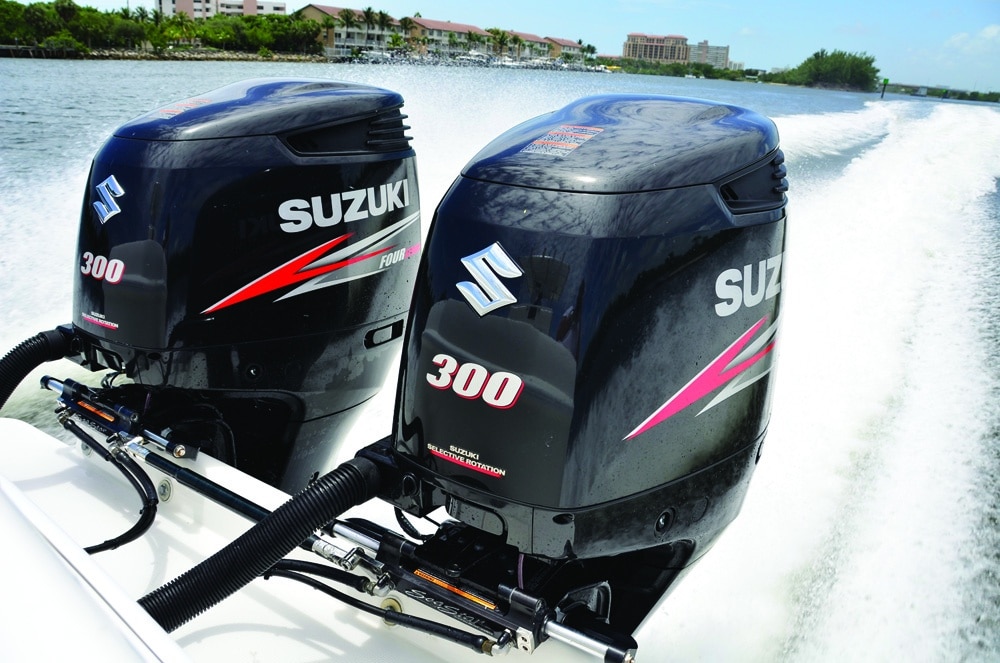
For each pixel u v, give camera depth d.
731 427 1.30
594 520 1.16
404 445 1.24
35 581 0.78
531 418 1.13
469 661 1.26
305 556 1.46
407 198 1.95
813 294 4.06
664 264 1.15
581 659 1.16
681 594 2.15
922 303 3.98
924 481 2.63
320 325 1.79
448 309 1.18
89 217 1.68
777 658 1.93
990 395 3.10
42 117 6.38
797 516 2.48
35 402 2.75
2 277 3.50
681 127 1.30
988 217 5.47
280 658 1.28
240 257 1.66
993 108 13.20
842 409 3.07
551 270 1.12
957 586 2.16
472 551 1.25
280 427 1.86
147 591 1.43
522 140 1.28
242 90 1.80
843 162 6.83
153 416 1.69
